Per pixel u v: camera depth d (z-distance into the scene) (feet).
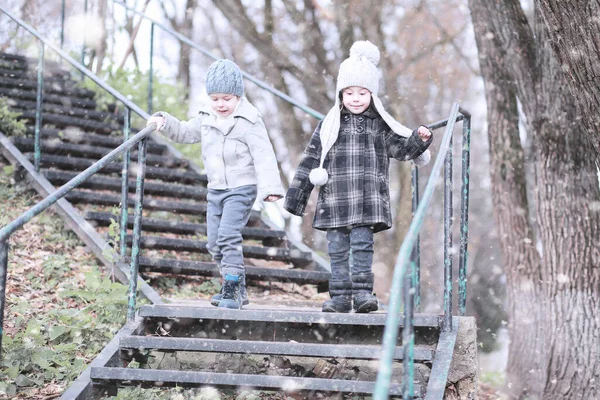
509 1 25.02
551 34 15.19
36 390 13.21
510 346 25.58
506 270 26.00
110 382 12.58
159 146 28.17
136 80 34.14
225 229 15.10
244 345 13.14
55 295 17.62
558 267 23.66
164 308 14.14
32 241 20.33
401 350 12.73
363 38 45.57
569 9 14.60
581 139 23.62
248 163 15.40
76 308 17.08
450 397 13.29
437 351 12.82
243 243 24.57
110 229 18.85
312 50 47.57
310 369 14.39
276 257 21.99
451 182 13.58
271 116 51.31
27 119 26.96
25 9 42.91
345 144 14.47
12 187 23.36
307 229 49.96
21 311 16.31
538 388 24.31
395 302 8.30
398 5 49.14
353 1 45.03
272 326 14.32
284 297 20.99
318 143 14.76
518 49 24.57
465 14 51.16
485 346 43.01
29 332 14.85
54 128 27.78
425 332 13.73
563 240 23.63
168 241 20.74
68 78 32.30
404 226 45.73
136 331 14.10
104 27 41.91
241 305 15.17
